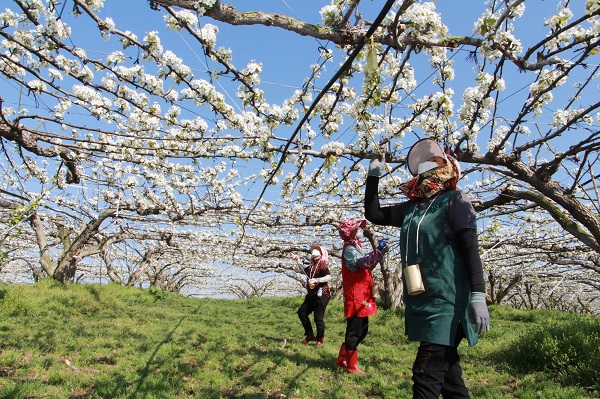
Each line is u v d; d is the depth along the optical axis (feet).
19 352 17.20
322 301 23.88
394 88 14.12
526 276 77.92
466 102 16.01
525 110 15.66
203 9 10.33
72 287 45.21
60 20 12.92
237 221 41.06
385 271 47.70
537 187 18.22
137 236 57.57
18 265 91.09
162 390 13.64
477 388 15.84
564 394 14.64
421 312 8.55
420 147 10.08
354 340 17.78
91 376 14.74
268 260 86.17
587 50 11.82
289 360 19.20
